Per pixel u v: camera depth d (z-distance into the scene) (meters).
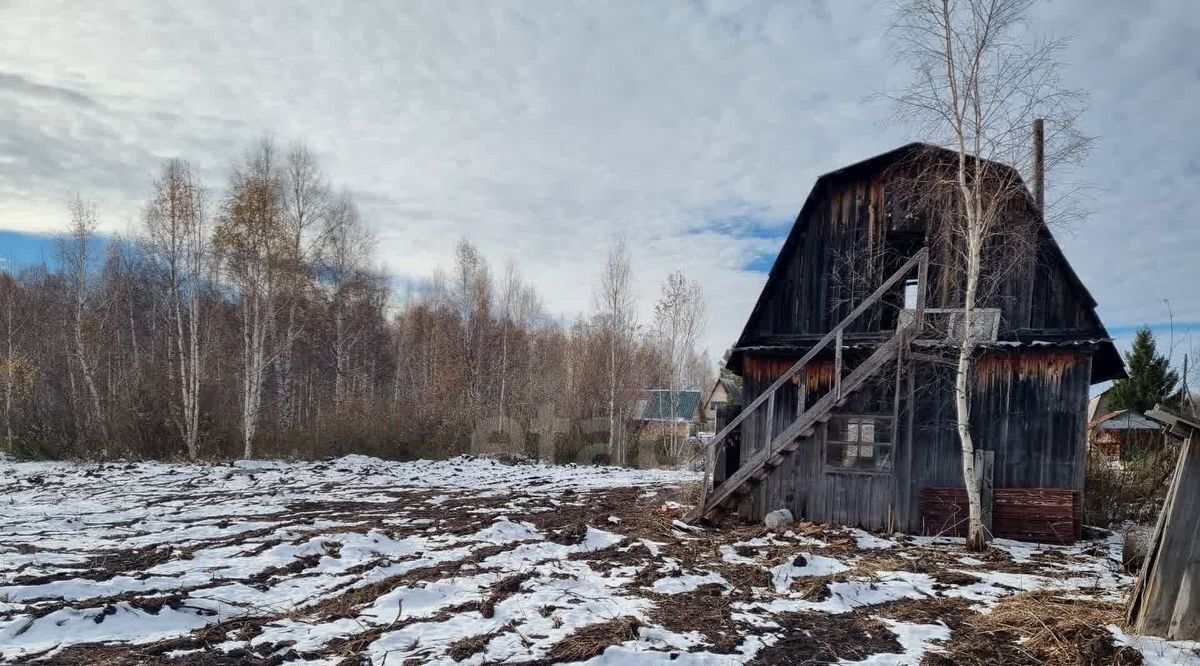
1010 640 6.05
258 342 26.95
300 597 7.16
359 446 27.02
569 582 7.76
